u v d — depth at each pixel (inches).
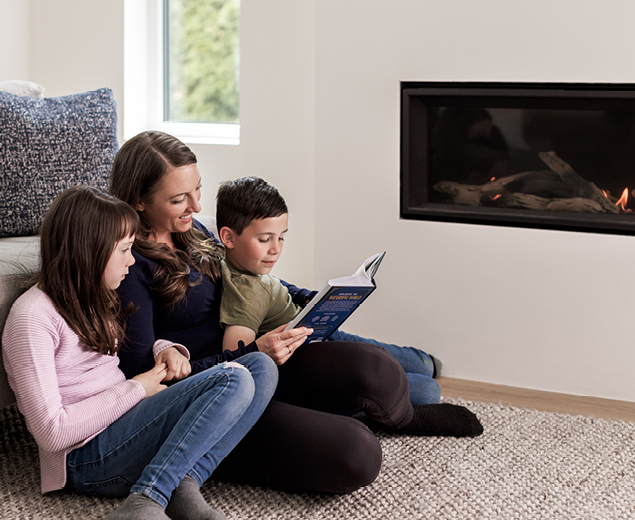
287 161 97.3
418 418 64.1
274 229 56.9
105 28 100.7
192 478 47.1
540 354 80.1
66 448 48.2
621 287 76.3
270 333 53.6
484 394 78.3
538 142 79.3
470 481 56.4
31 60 104.4
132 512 43.2
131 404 48.9
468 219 82.1
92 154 75.0
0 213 67.9
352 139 85.2
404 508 51.9
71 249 47.1
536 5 75.5
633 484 56.9
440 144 82.7
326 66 85.0
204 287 56.1
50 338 46.7
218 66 105.6
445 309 83.5
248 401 47.9
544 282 79.0
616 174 77.2
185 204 54.6
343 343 57.0
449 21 79.2
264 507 51.6
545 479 57.2
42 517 48.7
